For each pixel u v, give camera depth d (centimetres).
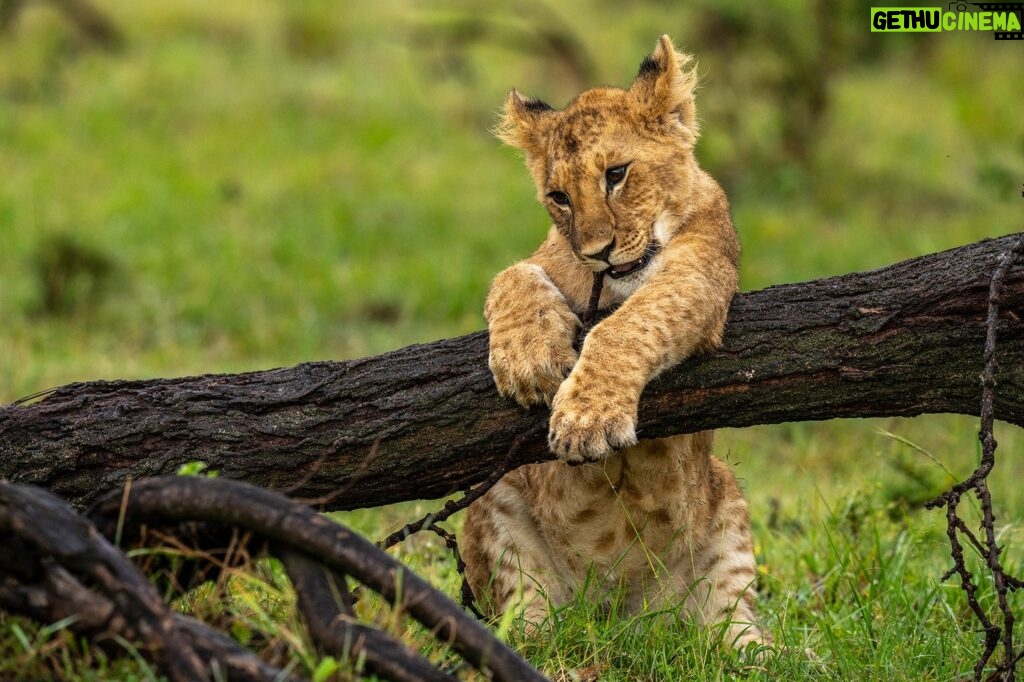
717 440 1579
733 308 854
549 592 1003
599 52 3136
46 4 3256
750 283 2088
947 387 804
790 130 2688
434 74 3203
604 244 959
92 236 2175
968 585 752
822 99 2694
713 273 888
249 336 1930
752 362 828
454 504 837
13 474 826
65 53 3194
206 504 664
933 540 1125
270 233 2308
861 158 2741
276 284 2105
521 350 834
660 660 877
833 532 1165
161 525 696
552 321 870
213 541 704
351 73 3225
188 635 625
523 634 894
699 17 2734
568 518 975
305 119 2953
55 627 618
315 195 2528
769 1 2648
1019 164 2459
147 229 2294
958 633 948
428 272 2164
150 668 628
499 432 835
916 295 807
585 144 986
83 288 1988
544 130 1052
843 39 2706
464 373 842
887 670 873
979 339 791
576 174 982
